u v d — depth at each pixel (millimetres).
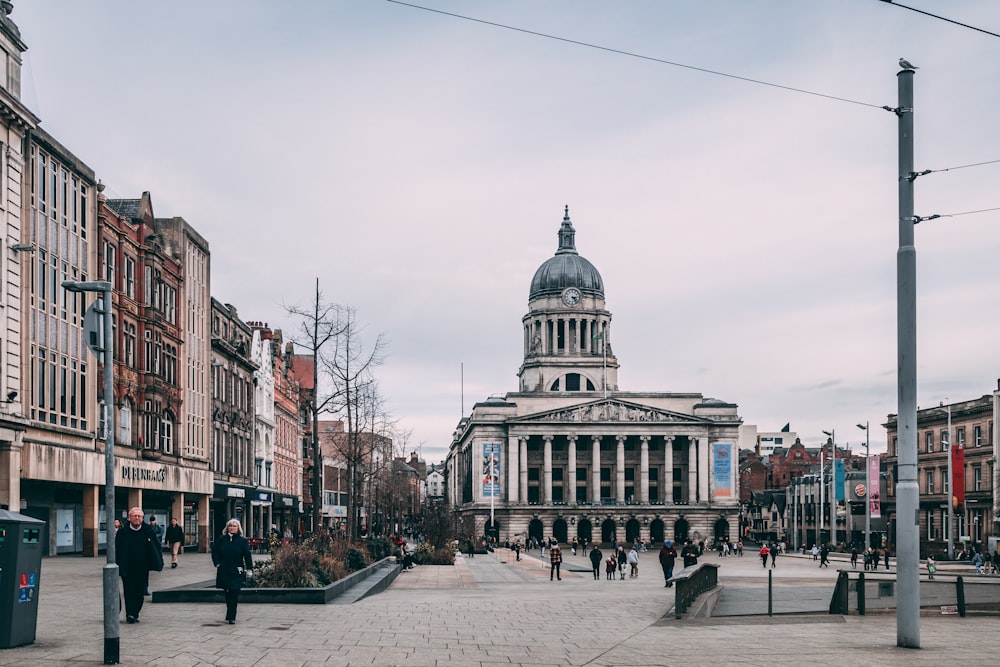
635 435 166500
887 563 72062
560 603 29078
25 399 39938
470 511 164625
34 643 16219
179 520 60156
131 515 19469
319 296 49562
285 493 94688
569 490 165500
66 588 27078
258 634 18391
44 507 44562
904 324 19562
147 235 55719
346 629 19891
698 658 17062
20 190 39562
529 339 194000
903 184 19766
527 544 146750
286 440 96750
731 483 162625
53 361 43031
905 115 19859
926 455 104562
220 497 69062
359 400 69500
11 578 15594
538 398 171375
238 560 19891
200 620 20375
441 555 69938
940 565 74000
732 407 169125
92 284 15625
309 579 27016
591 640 19531
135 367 53406
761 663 16500
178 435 59562
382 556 57781
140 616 20859
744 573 63812
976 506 95500
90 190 47125
